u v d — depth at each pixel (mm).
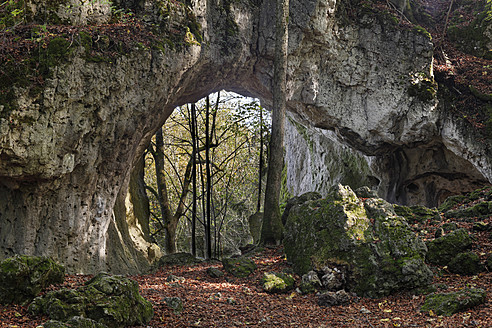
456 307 6496
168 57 10133
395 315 6805
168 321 6461
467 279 8172
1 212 8242
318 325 6480
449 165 17703
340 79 16281
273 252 11586
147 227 15305
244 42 13617
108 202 10211
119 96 9266
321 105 16234
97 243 9922
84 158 8953
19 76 7520
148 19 10242
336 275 8367
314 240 9117
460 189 18375
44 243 8672
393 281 7957
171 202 23969
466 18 18297
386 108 16391
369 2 16656
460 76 16828
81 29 8578
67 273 8875
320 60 15914
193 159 17281
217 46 12695
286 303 7809
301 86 15828
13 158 7504
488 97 16109
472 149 16000
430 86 16266
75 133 8445
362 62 16312
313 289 8336
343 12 15852
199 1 11672
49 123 7926
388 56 16281
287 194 28094
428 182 18797
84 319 5332
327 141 23109
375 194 10117
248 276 9773
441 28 18312
